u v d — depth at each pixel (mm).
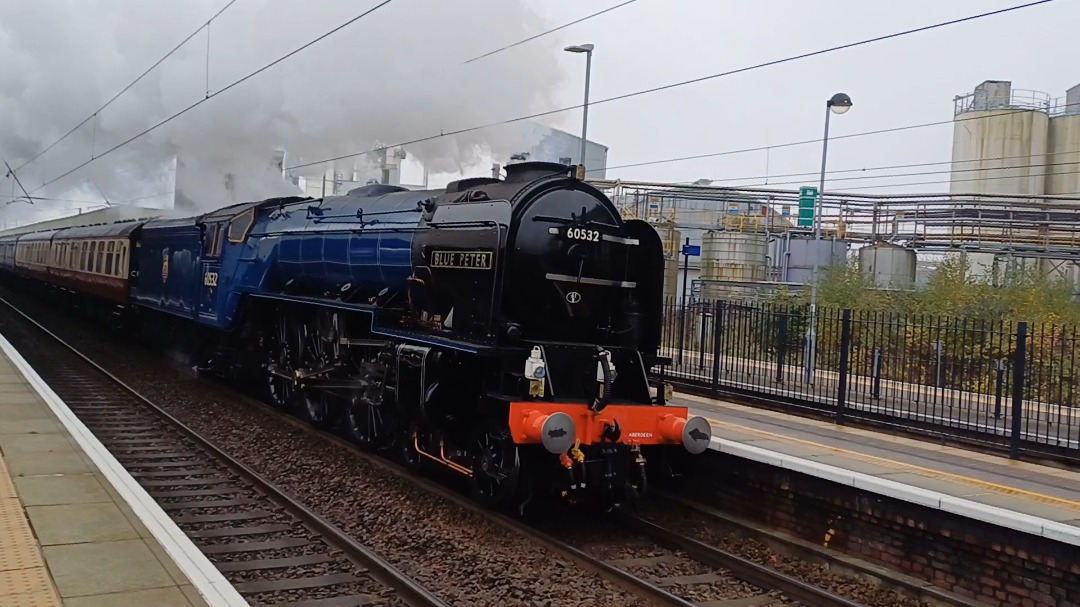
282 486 9867
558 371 8922
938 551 7438
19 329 26578
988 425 12938
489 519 8695
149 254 21266
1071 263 25656
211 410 14461
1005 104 33812
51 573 5762
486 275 9055
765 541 8641
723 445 9414
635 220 10305
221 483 9852
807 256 29453
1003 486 8805
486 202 9508
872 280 23375
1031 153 32844
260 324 15312
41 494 7602
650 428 8945
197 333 18500
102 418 13391
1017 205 24891
